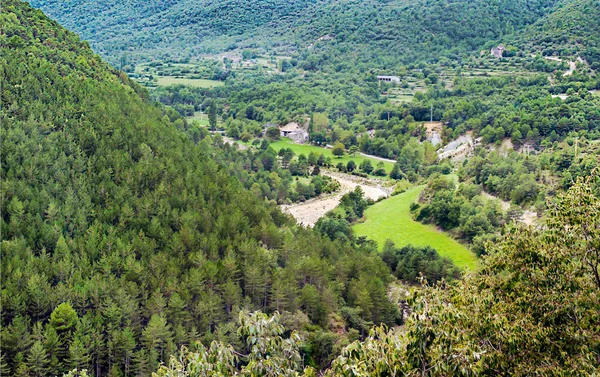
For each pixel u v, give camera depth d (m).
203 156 130.75
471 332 32.41
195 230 96.38
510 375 31.23
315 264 97.38
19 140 100.75
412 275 121.06
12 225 86.31
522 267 36.56
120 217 94.75
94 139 111.00
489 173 161.25
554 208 36.34
